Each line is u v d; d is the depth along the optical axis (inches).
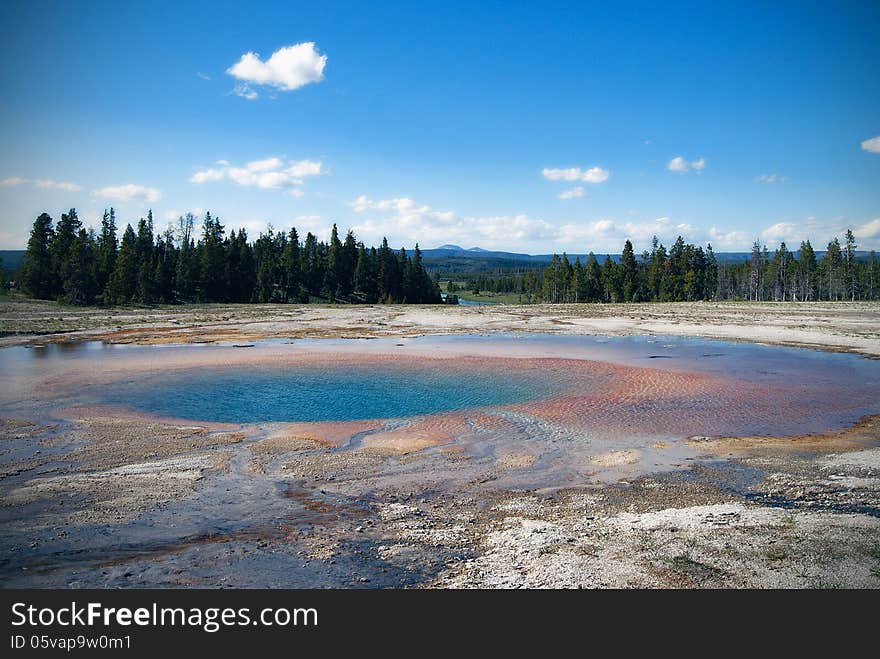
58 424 719.7
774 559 356.8
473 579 343.3
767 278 4869.6
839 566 346.3
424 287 4872.0
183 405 830.5
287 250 4217.5
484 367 1168.8
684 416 773.3
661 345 1540.4
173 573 355.3
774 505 461.1
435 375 1077.8
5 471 542.3
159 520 434.3
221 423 730.8
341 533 413.1
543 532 408.2
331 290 4340.6
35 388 948.0
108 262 3521.2
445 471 554.6
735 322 2122.3
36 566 362.9
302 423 732.0
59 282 3255.4
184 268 3784.5
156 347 1493.6
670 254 4909.0
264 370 1129.4
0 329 1825.8
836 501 465.1
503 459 592.1
